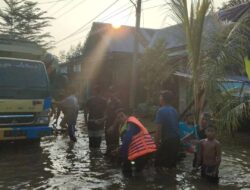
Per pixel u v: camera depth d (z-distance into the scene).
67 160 9.70
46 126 11.02
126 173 8.25
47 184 7.48
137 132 8.12
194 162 8.68
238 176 8.16
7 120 10.30
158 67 20.52
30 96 10.66
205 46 9.95
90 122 11.09
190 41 9.67
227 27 10.24
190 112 10.24
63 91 13.03
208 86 9.55
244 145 11.94
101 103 11.06
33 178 7.92
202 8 9.50
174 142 8.39
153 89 21.16
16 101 10.38
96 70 36.25
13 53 10.88
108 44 32.66
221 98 9.85
